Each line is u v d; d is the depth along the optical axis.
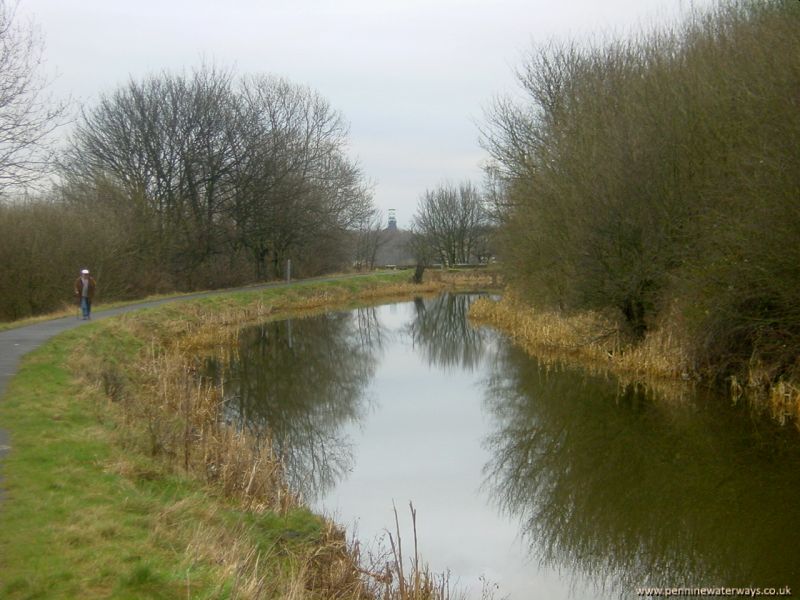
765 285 12.38
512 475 10.93
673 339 16.28
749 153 12.85
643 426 12.84
